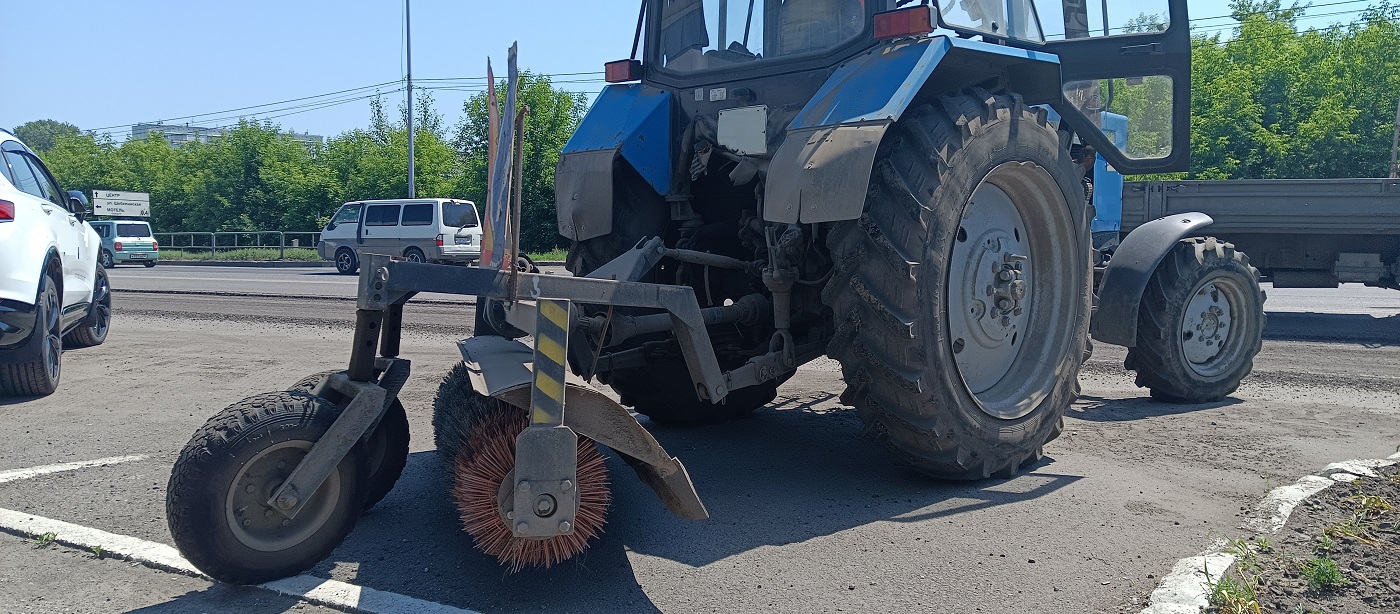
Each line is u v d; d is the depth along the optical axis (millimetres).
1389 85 30422
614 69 4887
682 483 2926
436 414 3848
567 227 4590
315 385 3291
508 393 2766
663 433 5047
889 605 2775
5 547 3246
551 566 3064
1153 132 5016
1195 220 5691
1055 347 4316
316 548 2879
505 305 3092
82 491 3910
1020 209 4281
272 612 2727
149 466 4328
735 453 4598
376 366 3482
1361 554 3061
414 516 3586
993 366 4227
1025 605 2760
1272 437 4793
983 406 3885
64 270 6781
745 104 4402
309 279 19625
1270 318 10234
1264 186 9891
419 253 23281
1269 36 31688
